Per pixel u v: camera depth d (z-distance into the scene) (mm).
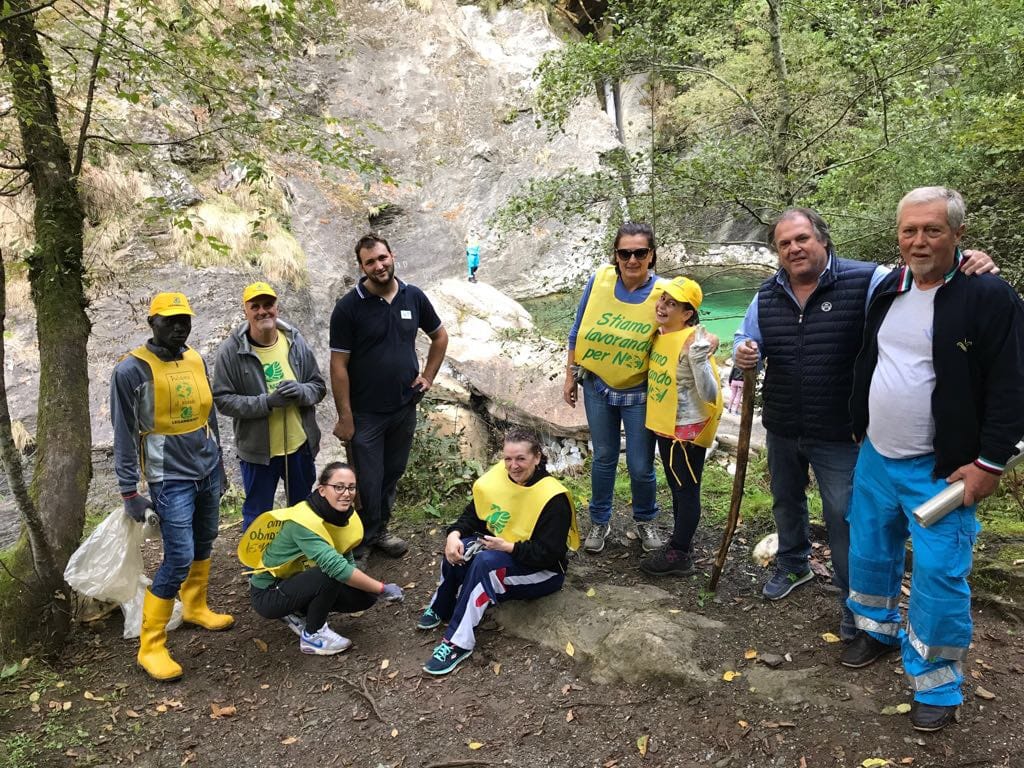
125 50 3783
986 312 2320
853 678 2953
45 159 4090
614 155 6980
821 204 7406
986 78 6895
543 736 2867
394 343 4160
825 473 3174
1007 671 2957
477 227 18375
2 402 3295
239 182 10508
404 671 3402
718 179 6664
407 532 4938
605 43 6875
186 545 3473
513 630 3582
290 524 3492
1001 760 2438
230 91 4035
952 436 2418
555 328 8672
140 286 8227
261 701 3277
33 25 3809
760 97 8203
